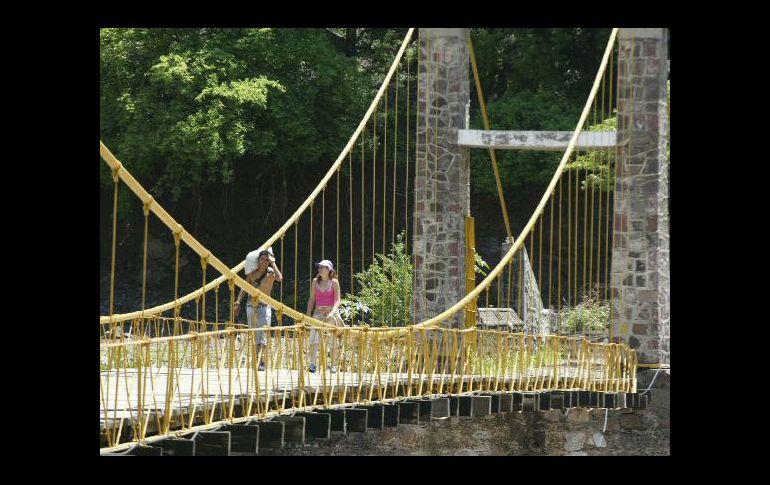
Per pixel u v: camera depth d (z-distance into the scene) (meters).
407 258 45.66
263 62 62.31
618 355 37.94
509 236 42.91
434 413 26.94
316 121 65.44
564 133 39.44
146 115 59.78
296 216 30.30
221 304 65.31
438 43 39.81
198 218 66.56
